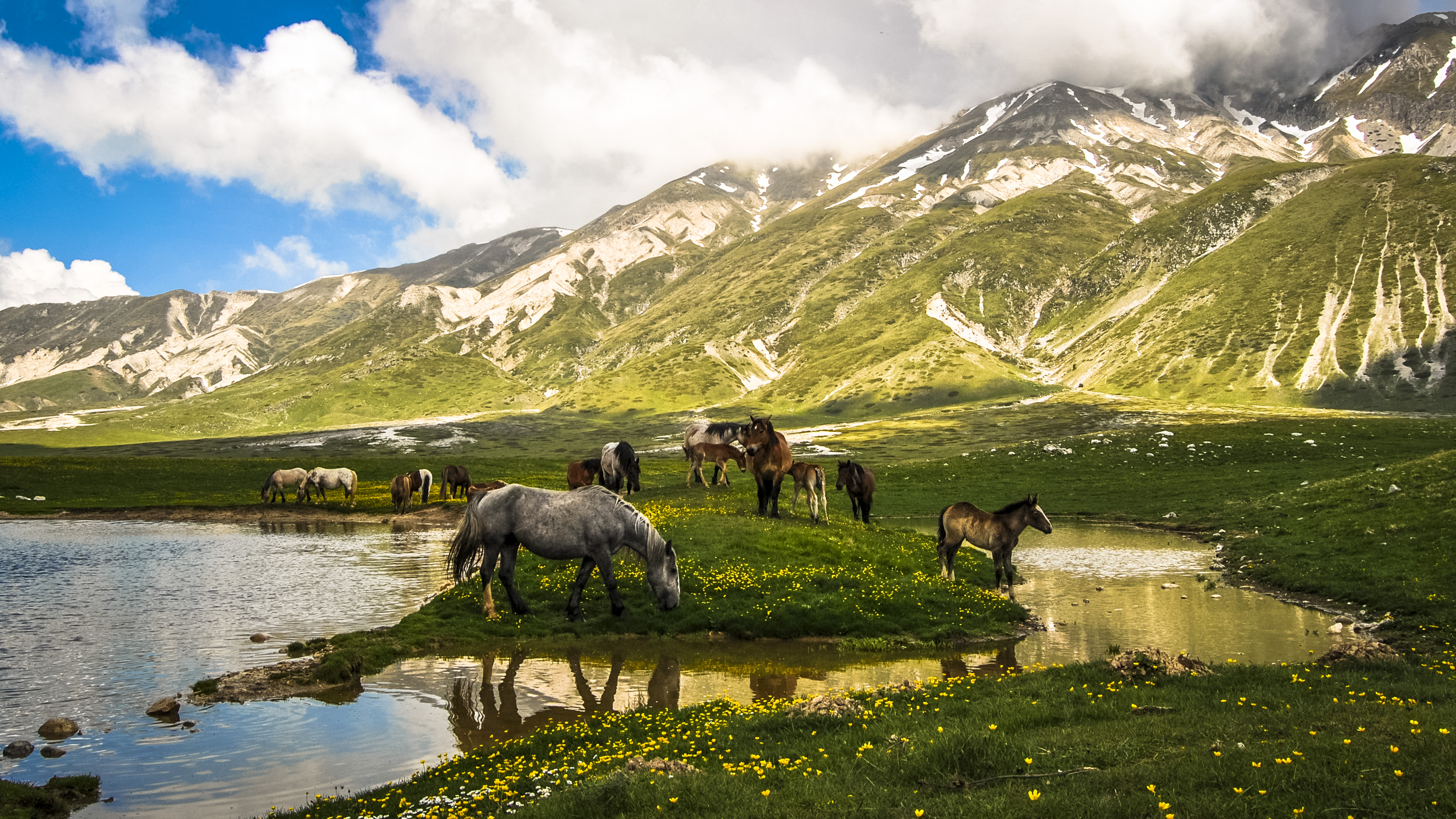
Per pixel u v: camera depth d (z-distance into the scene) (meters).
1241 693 11.59
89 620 23.20
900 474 71.06
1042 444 80.06
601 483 39.88
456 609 22.92
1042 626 22.50
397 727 14.33
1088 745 9.18
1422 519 28.94
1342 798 6.88
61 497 62.94
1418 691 10.86
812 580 24.95
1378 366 194.12
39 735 13.78
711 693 16.38
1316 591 25.47
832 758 9.75
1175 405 184.00
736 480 61.75
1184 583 29.09
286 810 10.60
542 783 10.05
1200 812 6.76
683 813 7.91
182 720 14.67
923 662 18.94
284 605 25.36
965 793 7.81
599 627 21.77
